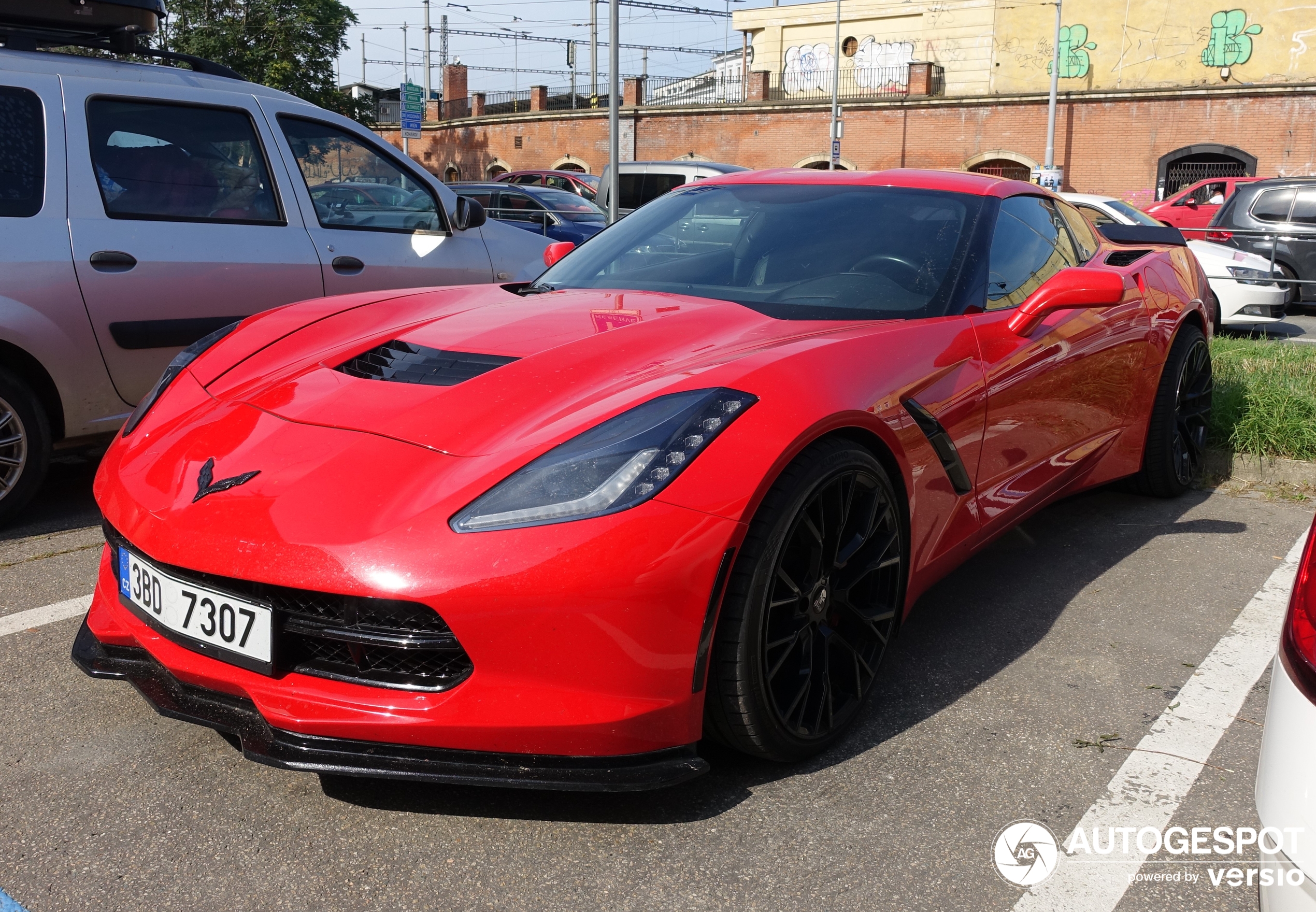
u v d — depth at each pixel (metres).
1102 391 3.27
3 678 2.41
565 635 1.71
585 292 2.79
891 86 32.97
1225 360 5.58
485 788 1.98
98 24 4.02
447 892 1.69
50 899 1.66
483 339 2.35
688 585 1.75
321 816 1.89
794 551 1.98
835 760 2.09
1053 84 27.36
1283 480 4.21
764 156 33.31
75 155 3.61
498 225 5.03
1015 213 3.07
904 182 3.11
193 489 1.96
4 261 3.36
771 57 36.47
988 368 2.56
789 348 2.16
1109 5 28.19
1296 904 1.17
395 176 4.57
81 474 4.25
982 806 1.94
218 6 27.89
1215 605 2.92
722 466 1.81
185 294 3.79
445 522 1.73
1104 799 1.97
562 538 1.70
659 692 1.77
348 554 1.72
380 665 1.82
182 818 1.88
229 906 1.65
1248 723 2.27
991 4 30.69
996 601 2.93
